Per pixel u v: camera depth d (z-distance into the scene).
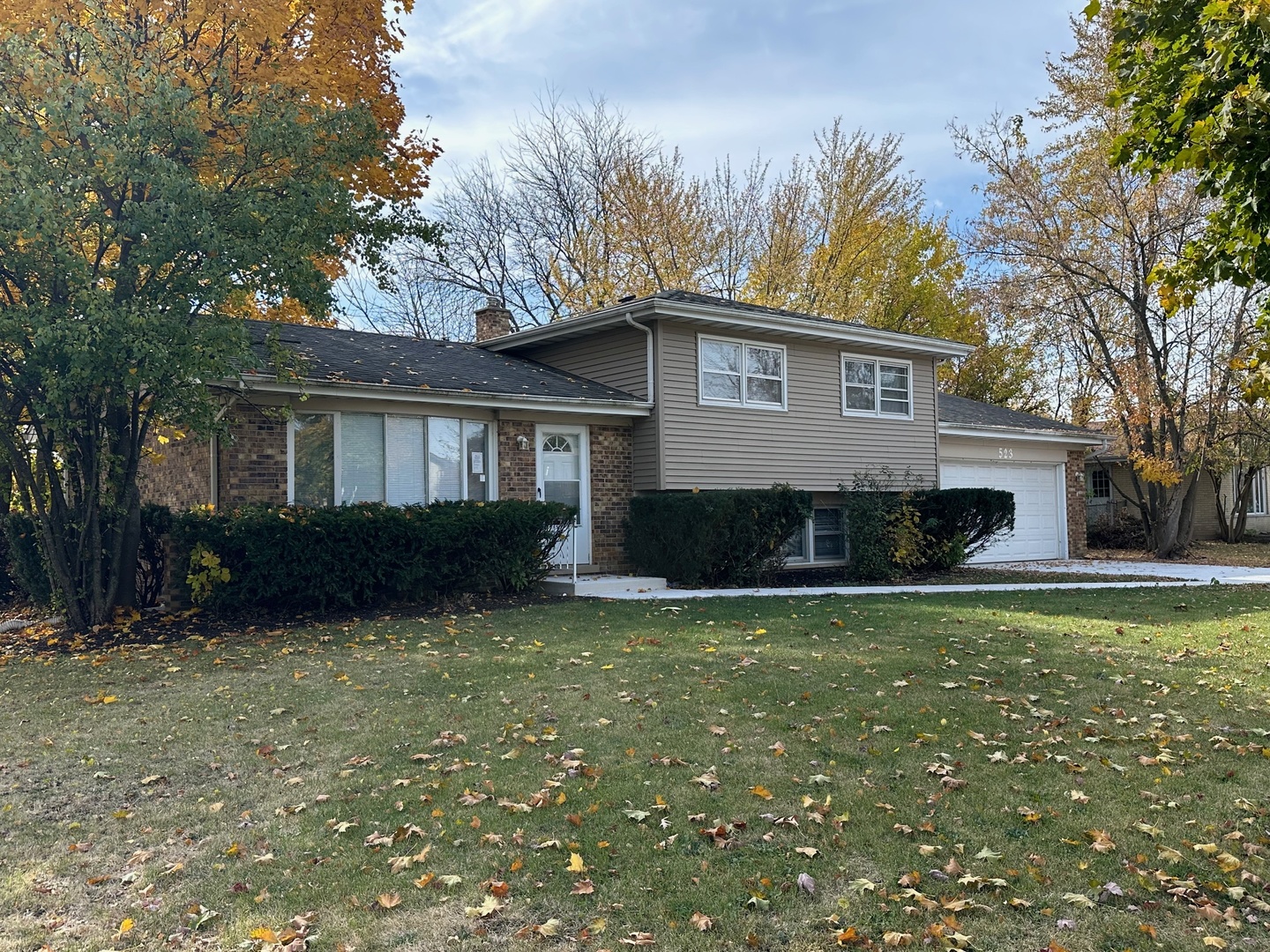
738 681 7.14
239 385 11.07
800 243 29.36
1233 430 22.11
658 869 3.88
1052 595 13.21
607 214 30.20
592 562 14.96
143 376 8.70
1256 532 27.52
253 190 9.75
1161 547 22.20
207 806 4.71
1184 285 5.88
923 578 16.09
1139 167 5.89
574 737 5.70
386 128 13.46
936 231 30.92
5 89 8.53
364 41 12.85
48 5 9.00
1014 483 21.50
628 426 15.45
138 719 6.34
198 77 10.23
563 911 3.55
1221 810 4.50
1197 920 3.46
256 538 10.16
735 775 4.98
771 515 14.34
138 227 8.73
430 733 5.87
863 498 16.05
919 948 3.28
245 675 7.61
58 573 9.89
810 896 3.65
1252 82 4.74
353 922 3.48
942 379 32.75
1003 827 4.30
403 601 11.38
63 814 4.66
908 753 5.36
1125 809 4.52
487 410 13.89
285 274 9.38
